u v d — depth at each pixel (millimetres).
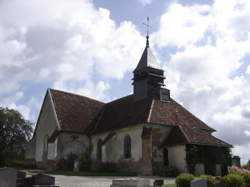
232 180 18922
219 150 32031
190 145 30609
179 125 34000
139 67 38750
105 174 31094
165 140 33188
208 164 31109
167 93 37906
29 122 47719
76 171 34500
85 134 40594
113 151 36594
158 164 32125
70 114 41531
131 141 34469
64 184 21734
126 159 34531
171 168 30734
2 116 45688
